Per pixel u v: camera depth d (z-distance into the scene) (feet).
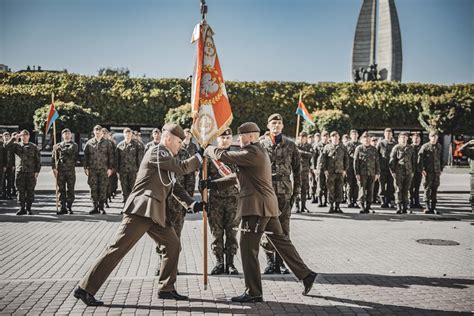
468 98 122.42
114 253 17.94
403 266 24.39
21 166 41.42
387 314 17.15
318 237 32.53
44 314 16.78
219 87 21.09
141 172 18.42
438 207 50.52
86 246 28.91
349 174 50.26
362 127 129.80
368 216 42.98
